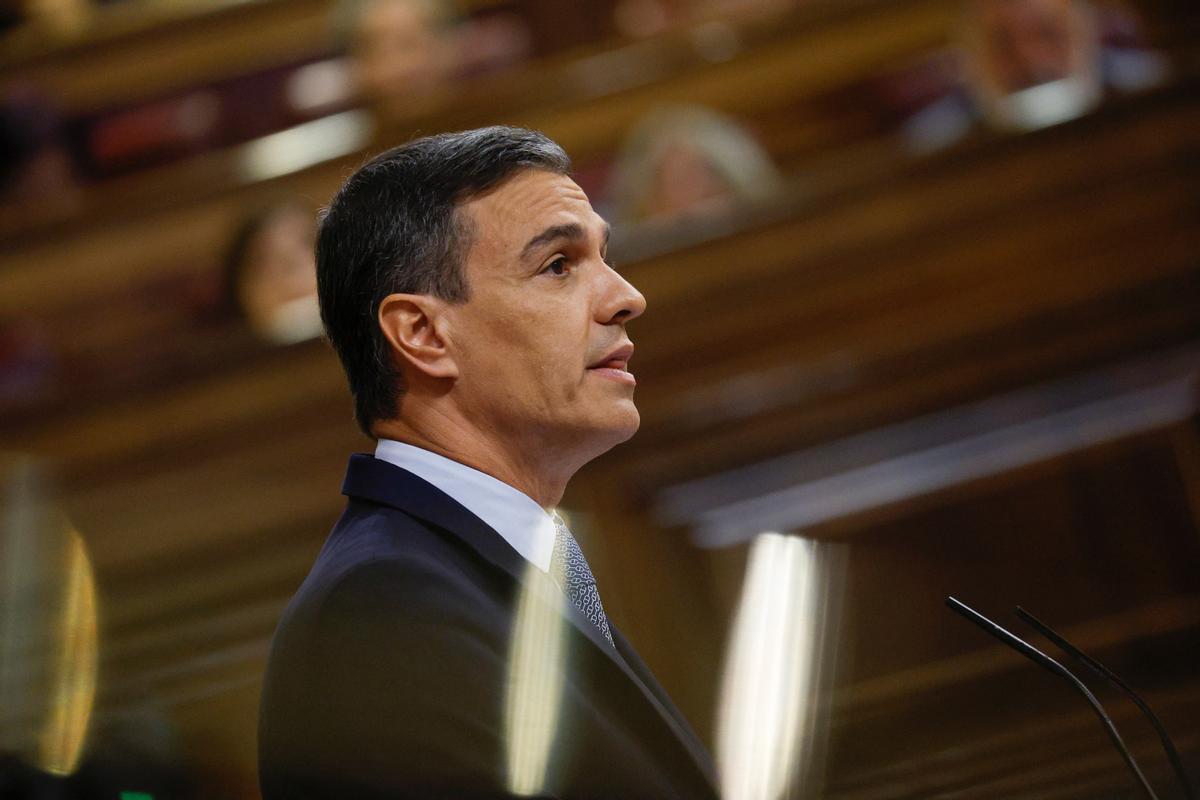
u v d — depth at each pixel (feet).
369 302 14.53
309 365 37.35
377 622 12.19
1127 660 33.30
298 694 12.20
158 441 36.81
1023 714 26.66
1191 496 34.86
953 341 38.17
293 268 40.40
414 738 11.76
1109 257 38.75
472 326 14.32
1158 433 35.42
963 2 42.96
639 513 36.04
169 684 28.40
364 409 14.87
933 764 25.75
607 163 44.50
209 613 32.83
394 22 44.80
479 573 13.19
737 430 37.19
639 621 34.53
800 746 26.66
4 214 42.19
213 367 37.09
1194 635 33.22
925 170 38.99
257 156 42.27
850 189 38.91
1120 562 34.73
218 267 41.63
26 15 48.39
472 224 14.38
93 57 48.11
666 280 38.50
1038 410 36.96
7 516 34.50
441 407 14.47
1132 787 21.98
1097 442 35.47
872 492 35.65
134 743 21.22
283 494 36.50
